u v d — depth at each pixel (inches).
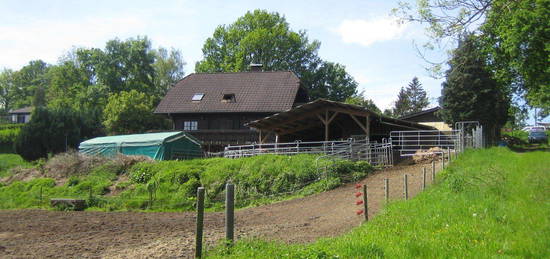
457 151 1142.3
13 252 458.9
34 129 1829.5
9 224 674.2
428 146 1365.7
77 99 2588.6
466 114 1653.5
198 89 1861.5
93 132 2063.2
